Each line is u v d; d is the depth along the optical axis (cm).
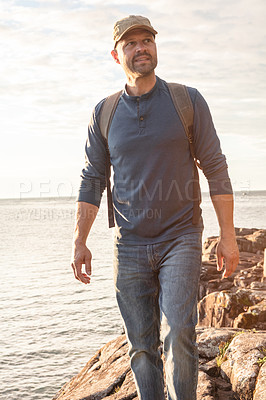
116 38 273
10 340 3438
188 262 262
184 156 273
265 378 365
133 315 287
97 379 500
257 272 1491
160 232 272
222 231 272
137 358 290
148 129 270
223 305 787
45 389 2466
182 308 256
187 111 271
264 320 650
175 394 261
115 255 289
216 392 389
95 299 4622
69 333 3525
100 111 289
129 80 278
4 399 2347
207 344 471
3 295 5128
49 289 5334
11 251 9519
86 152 304
